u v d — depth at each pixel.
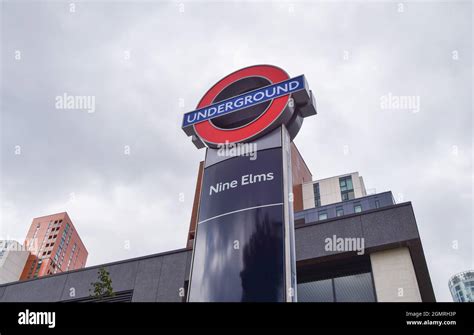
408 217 16.73
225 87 16.64
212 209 12.73
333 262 17.34
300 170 72.81
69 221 175.88
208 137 14.98
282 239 10.93
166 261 20.81
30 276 146.12
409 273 15.44
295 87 14.37
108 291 14.82
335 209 55.41
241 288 10.62
